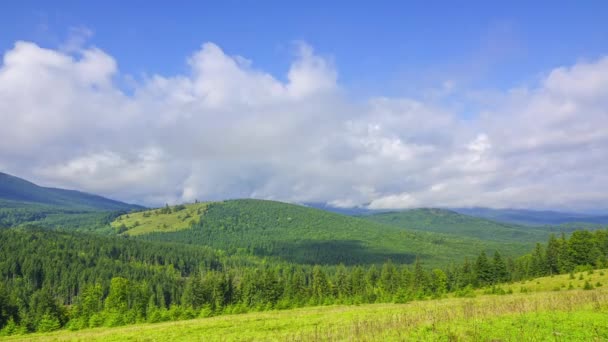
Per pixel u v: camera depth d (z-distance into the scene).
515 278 120.75
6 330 87.50
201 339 36.06
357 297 97.31
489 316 26.09
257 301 108.62
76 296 155.00
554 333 20.44
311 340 25.56
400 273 135.50
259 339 31.25
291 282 121.12
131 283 133.38
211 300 111.62
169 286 153.88
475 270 117.50
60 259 180.50
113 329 62.84
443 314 28.69
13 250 180.12
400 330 23.91
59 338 53.06
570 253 114.69
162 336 41.09
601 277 85.56
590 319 23.17
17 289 133.25
